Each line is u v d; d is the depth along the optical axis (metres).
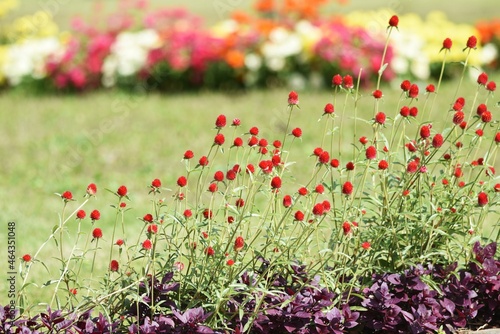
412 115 4.70
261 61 13.97
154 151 10.20
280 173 4.48
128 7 15.95
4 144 10.88
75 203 8.30
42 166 9.82
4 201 8.41
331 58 13.60
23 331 4.10
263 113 11.71
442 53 14.26
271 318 4.37
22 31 16.23
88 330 4.14
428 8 21.64
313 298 4.41
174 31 14.61
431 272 4.59
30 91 14.79
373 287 4.51
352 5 21.59
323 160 4.35
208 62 14.07
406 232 4.53
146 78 14.38
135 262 6.26
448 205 4.69
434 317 4.35
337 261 4.39
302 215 4.23
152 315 4.21
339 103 12.05
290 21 15.12
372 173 4.71
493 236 6.59
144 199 8.29
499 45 14.92
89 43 14.86
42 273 6.16
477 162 5.05
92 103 13.30
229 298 4.15
